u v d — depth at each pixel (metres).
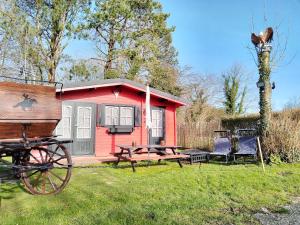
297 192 6.43
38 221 4.33
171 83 24.91
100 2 19.28
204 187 6.57
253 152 10.20
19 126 5.50
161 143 12.10
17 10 16.56
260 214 4.94
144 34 21.08
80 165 9.41
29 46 17.02
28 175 6.29
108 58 20.88
